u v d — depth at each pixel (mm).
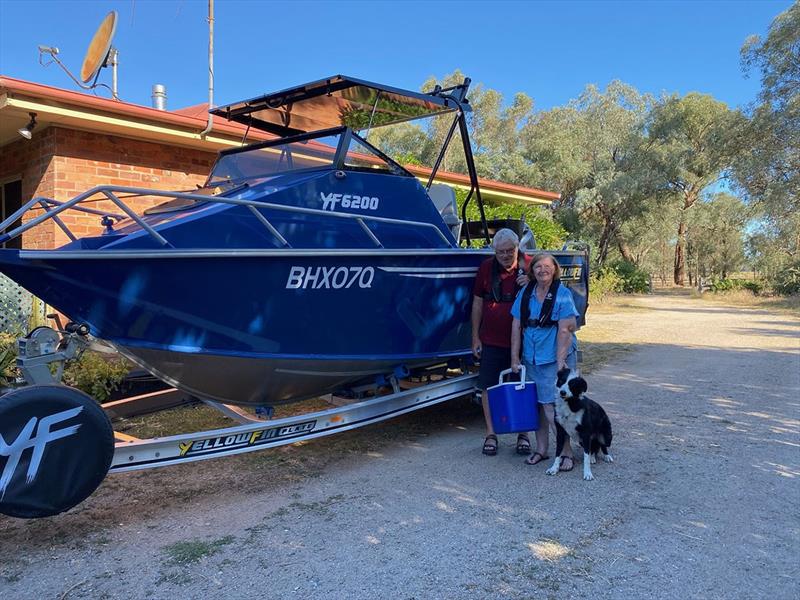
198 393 4617
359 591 3131
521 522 3928
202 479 4777
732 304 25391
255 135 7578
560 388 4617
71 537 3773
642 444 5543
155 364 4219
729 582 3188
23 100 7254
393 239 5191
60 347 4027
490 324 5281
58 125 8141
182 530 3867
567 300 4824
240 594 3113
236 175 5590
